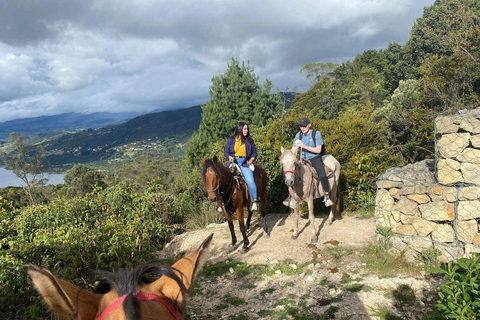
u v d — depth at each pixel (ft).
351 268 17.71
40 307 13.14
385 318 12.97
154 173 150.20
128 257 20.85
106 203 28.91
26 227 25.05
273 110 57.16
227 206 21.48
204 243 4.61
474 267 9.84
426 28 135.74
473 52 69.05
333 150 28.73
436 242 16.92
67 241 17.95
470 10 128.67
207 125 57.62
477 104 62.95
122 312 3.43
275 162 30.96
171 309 3.99
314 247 20.76
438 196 16.93
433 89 69.21
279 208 31.14
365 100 152.35
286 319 13.85
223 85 57.72
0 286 13.46
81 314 3.62
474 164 16.07
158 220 28.19
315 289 16.16
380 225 19.38
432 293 14.30
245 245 21.91
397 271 16.67
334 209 24.50
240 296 16.57
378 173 26.94
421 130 61.57
